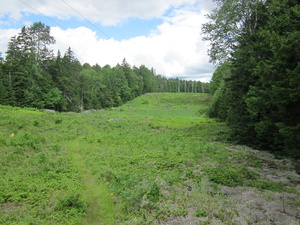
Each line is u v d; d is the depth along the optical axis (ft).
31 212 21.47
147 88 437.99
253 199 22.95
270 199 22.84
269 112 41.81
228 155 44.21
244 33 62.28
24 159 38.40
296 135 30.83
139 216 20.71
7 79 154.81
